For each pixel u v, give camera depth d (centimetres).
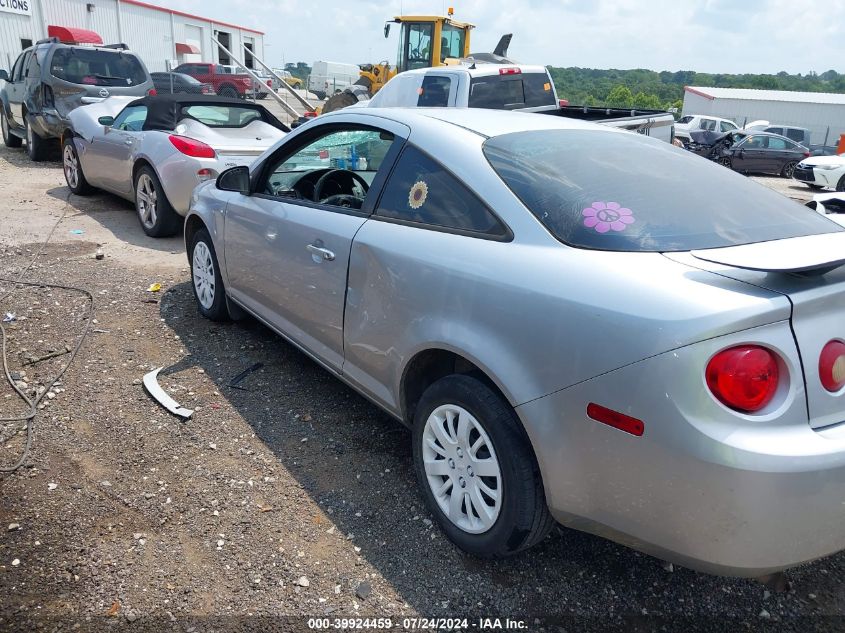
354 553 262
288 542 266
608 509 211
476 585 249
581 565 261
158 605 232
